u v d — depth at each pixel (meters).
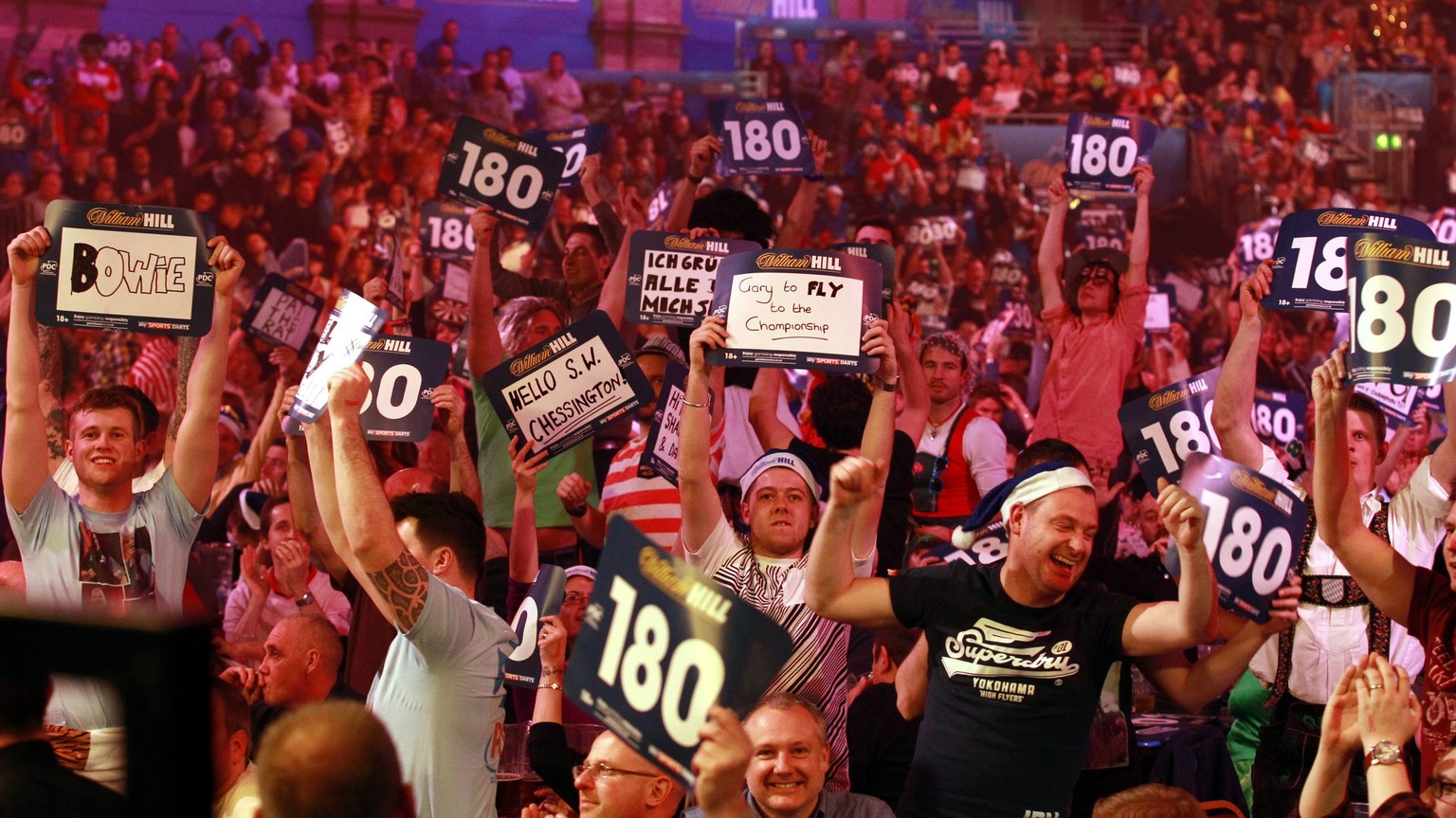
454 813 3.35
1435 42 16.55
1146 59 16.34
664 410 4.92
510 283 7.89
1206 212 15.89
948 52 16.06
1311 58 16.41
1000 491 3.66
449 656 3.35
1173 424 5.03
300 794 1.97
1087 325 7.04
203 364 4.10
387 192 15.13
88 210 4.23
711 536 4.07
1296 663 4.66
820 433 5.19
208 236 4.28
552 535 6.04
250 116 15.04
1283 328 12.72
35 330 3.99
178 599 4.00
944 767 3.50
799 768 3.45
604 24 16.41
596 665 2.42
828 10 16.53
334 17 15.80
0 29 14.95
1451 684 3.35
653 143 15.99
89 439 3.89
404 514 3.67
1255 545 3.58
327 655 4.11
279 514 5.91
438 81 15.78
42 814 1.06
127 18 15.42
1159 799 3.04
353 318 3.70
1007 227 15.53
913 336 6.71
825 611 3.61
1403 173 16.31
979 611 3.56
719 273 4.18
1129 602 3.53
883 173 15.62
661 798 3.52
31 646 0.99
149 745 0.99
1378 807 2.71
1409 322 3.56
